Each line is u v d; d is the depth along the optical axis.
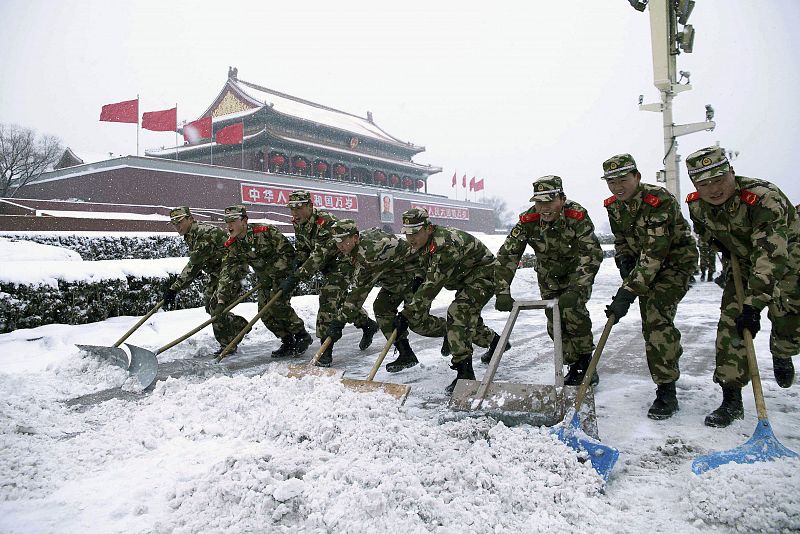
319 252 5.77
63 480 2.97
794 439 3.28
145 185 30.17
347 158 50.31
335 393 3.72
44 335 7.08
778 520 2.29
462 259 4.50
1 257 8.48
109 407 4.29
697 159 3.39
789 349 3.78
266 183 36.62
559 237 4.37
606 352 6.13
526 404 3.40
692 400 4.16
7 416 3.93
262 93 50.78
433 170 59.56
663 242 3.66
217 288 6.29
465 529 2.32
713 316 8.70
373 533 2.27
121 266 9.02
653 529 2.38
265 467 2.81
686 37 13.88
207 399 4.04
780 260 3.20
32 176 39.50
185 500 2.65
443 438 3.24
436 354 6.33
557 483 2.68
